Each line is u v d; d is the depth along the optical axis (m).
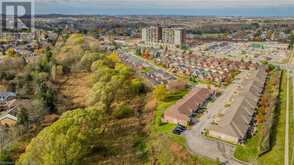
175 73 161.38
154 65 185.38
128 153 74.44
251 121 90.38
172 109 93.81
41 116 89.56
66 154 60.41
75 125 65.81
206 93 114.50
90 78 127.06
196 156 68.31
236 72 161.50
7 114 86.81
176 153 71.50
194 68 174.12
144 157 73.19
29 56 171.38
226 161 66.25
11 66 138.38
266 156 68.12
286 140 75.44
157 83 136.50
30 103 94.38
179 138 77.44
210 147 72.81
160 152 74.19
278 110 98.69
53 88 113.94
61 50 177.00
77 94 114.88
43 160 59.09
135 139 81.62
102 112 82.81
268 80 142.75
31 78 124.44
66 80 135.38
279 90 123.19
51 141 60.47
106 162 69.75
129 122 91.75
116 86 107.62
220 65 181.62
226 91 124.00
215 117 92.31
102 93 96.50
